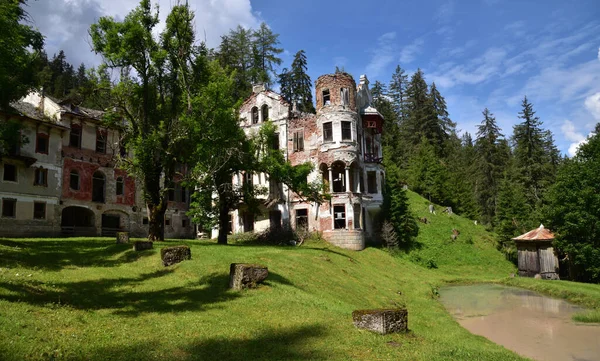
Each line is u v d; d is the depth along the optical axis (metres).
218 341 10.70
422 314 21.47
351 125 43.16
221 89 31.02
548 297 29.03
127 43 30.45
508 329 19.92
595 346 16.61
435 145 81.00
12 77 23.23
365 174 45.75
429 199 68.19
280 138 46.22
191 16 33.69
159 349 9.87
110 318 12.19
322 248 37.09
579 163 34.47
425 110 85.25
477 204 72.44
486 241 52.47
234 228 46.72
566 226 32.84
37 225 38.00
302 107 67.81
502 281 36.50
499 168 76.81
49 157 39.75
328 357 9.78
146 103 32.22
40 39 24.92
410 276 35.72
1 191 35.66
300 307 14.59
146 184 31.55
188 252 21.86
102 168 44.44
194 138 31.17
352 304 19.16
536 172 62.66
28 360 8.35
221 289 16.62
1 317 10.42
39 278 16.78
